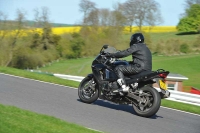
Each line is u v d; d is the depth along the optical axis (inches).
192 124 583.5
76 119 539.8
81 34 3553.2
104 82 631.2
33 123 442.3
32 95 701.3
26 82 869.8
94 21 3585.1
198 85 2962.6
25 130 406.9
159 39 4222.4
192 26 4928.6
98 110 616.1
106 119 557.0
